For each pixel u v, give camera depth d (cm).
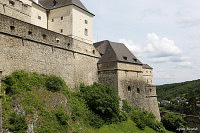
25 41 2075
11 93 1648
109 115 2380
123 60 3120
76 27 2966
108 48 3309
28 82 1902
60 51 2533
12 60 1906
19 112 1529
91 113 2239
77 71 2775
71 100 2217
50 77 2181
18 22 2005
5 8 2150
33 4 2794
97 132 2039
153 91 3638
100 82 3141
